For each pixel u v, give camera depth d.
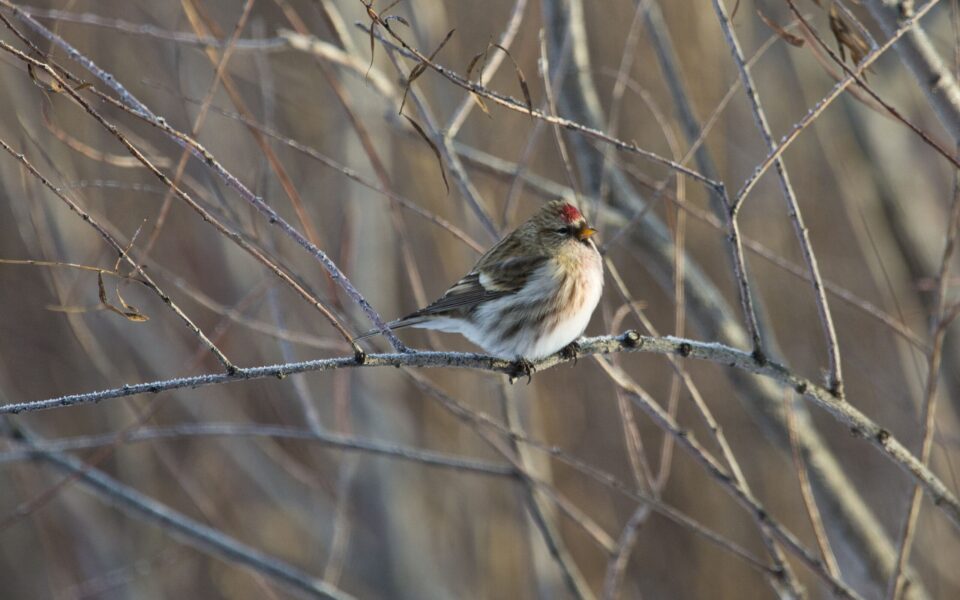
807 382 7.11
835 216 15.16
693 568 14.78
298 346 12.96
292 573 9.78
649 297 14.87
